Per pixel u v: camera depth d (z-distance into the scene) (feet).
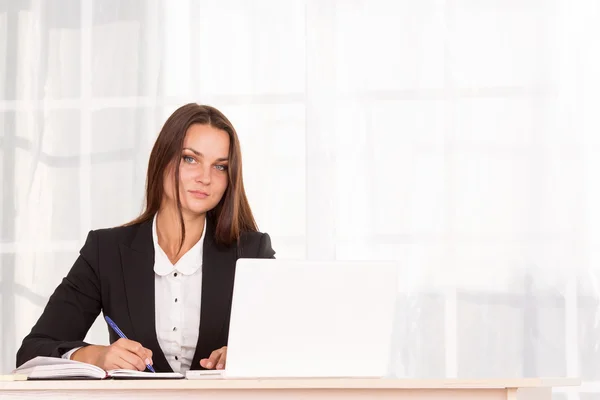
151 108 10.89
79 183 10.88
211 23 11.00
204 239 7.47
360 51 10.86
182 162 7.27
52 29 11.05
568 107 10.53
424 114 10.71
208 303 7.19
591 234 10.38
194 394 4.74
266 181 10.80
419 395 4.77
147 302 7.16
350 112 10.83
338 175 10.75
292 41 10.96
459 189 10.56
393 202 10.66
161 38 10.98
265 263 5.15
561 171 10.47
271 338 5.15
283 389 4.76
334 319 5.20
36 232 10.87
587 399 10.21
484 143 10.57
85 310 7.30
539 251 10.42
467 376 10.36
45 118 10.96
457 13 10.76
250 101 10.89
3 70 11.04
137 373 5.20
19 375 4.96
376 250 10.62
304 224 10.75
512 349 10.34
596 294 10.30
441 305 10.46
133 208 10.81
